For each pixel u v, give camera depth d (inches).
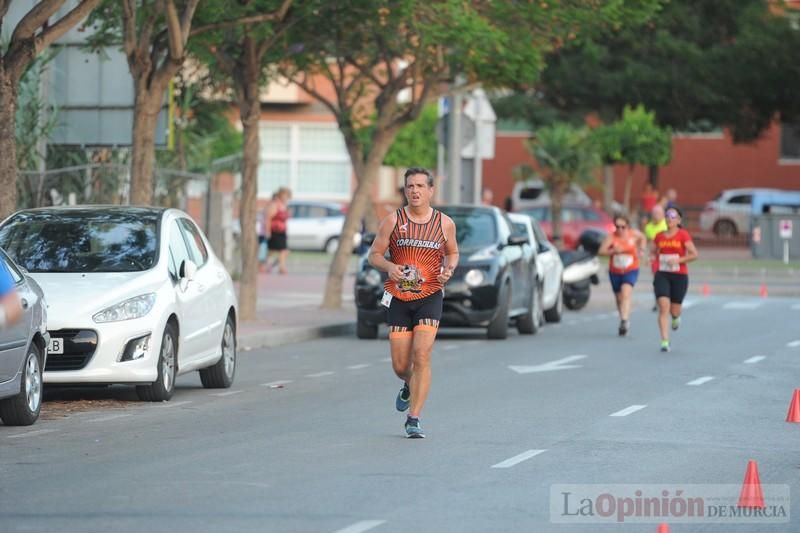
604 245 2596.0
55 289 1533.0
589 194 6958.7
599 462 1176.2
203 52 2571.4
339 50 2847.0
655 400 1626.5
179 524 907.4
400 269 1264.8
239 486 1046.4
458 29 2439.7
